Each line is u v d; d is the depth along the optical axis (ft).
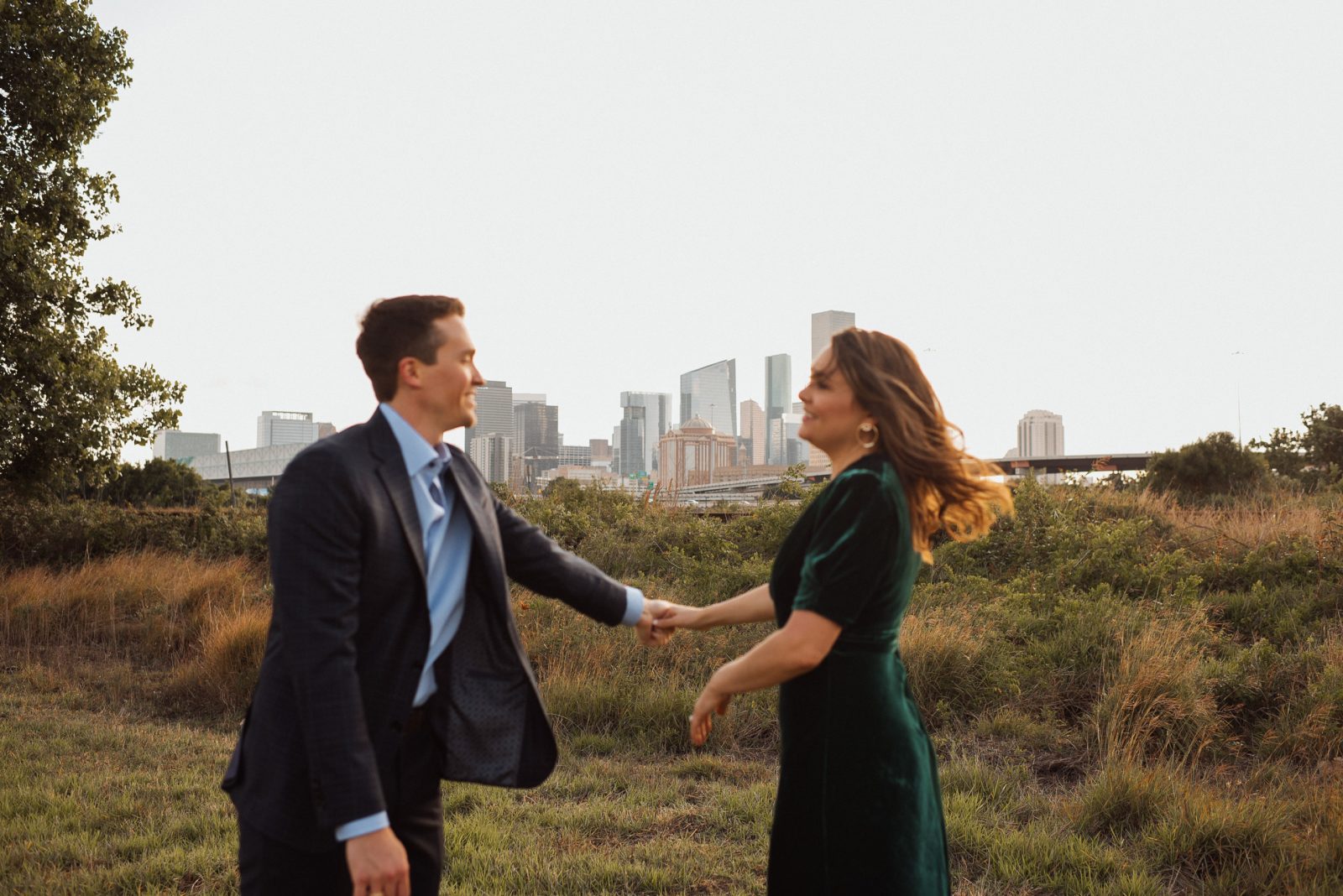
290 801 6.10
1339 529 27.50
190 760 18.15
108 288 46.75
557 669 21.59
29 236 41.29
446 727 6.72
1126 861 12.07
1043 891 11.63
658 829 13.89
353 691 5.87
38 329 42.34
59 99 43.19
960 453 6.79
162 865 12.32
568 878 11.86
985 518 6.98
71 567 40.52
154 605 32.94
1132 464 287.69
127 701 24.03
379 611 6.31
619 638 23.16
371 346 6.81
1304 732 15.97
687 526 37.47
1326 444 101.04
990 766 16.14
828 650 6.47
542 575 8.15
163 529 46.21
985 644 20.24
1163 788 13.78
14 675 26.61
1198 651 19.88
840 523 6.41
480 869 12.19
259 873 6.21
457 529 6.95
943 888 7.06
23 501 45.39
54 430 42.09
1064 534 29.27
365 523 6.19
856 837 6.45
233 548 44.09
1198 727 16.44
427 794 6.77
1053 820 13.66
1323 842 11.87
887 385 6.71
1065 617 21.72
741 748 18.22
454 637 6.91
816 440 7.13
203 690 23.75
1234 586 26.53
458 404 6.88
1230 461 70.28
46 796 15.52
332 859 6.19
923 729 7.11
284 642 5.94
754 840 13.34
